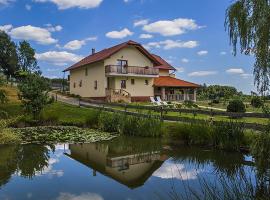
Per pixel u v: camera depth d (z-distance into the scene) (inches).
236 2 229.8
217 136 509.0
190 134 555.2
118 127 737.6
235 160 423.2
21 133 729.0
